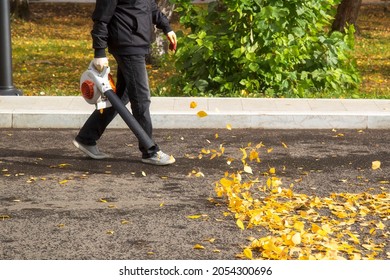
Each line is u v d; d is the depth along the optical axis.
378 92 16.62
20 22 36.53
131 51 9.62
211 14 14.59
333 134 11.77
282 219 7.55
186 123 12.11
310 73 14.58
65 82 19.30
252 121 12.12
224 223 7.61
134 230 7.40
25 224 7.57
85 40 31.42
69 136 11.54
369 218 7.75
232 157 10.38
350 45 14.88
